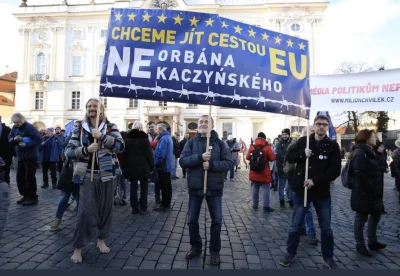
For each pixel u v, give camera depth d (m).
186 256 4.53
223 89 4.58
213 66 4.58
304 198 4.32
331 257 4.33
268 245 5.26
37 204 7.79
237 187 12.48
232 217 7.24
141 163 6.98
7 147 7.20
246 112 40.72
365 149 5.01
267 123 40.47
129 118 41.84
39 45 44.31
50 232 5.52
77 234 4.22
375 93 7.54
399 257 4.85
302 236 5.84
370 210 4.87
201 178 4.45
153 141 8.97
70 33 44.28
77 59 44.25
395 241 5.70
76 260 4.24
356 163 4.94
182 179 14.39
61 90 43.78
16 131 7.50
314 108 8.09
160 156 7.63
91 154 4.30
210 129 4.46
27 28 44.56
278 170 8.48
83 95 43.72
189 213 4.61
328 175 4.19
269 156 7.98
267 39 4.84
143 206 7.24
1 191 4.03
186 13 4.65
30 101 44.12
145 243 5.14
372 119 35.31
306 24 40.72
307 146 4.36
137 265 4.24
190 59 4.57
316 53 40.31
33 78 43.84
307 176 4.32
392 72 7.42
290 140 8.64
